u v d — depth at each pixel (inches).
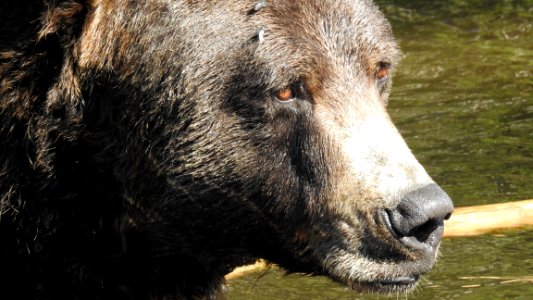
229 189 454.3
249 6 443.5
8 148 447.5
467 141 737.6
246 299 562.6
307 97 446.9
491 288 550.9
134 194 454.6
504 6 1087.0
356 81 450.6
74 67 444.5
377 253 442.6
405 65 928.3
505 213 606.9
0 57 442.6
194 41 441.7
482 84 865.5
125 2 444.5
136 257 467.8
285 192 454.0
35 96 443.8
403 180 431.8
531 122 768.3
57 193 452.1
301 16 445.7
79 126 447.8
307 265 464.4
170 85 443.8
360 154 440.5
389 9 1115.3
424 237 439.5
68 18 442.6
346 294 564.4
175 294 481.7
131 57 444.1
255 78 441.7
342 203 443.8
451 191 656.4
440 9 1099.3
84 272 464.1
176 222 459.2
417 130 764.0
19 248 459.5
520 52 947.3
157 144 449.4
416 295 550.3
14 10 443.2
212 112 445.1
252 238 465.1
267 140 449.1
